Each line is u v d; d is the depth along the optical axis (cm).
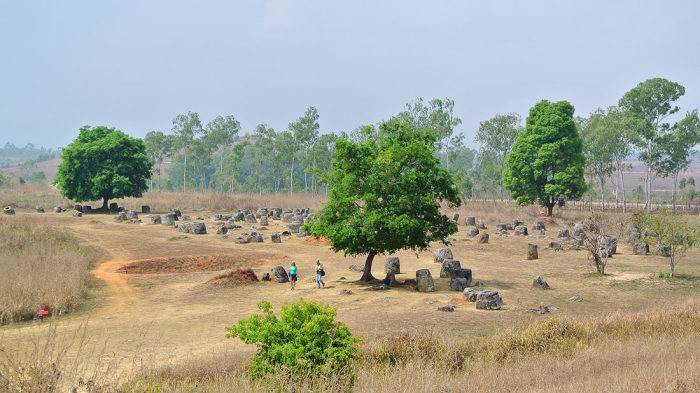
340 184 2850
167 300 2536
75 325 1989
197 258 3578
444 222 2925
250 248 4231
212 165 16888
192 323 2061
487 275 3189
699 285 2727
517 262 3697
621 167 7869
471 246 4491
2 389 686
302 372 891
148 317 2170
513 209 7294
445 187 2902
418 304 2389
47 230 4078
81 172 6631
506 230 5447
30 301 2142
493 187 10131
